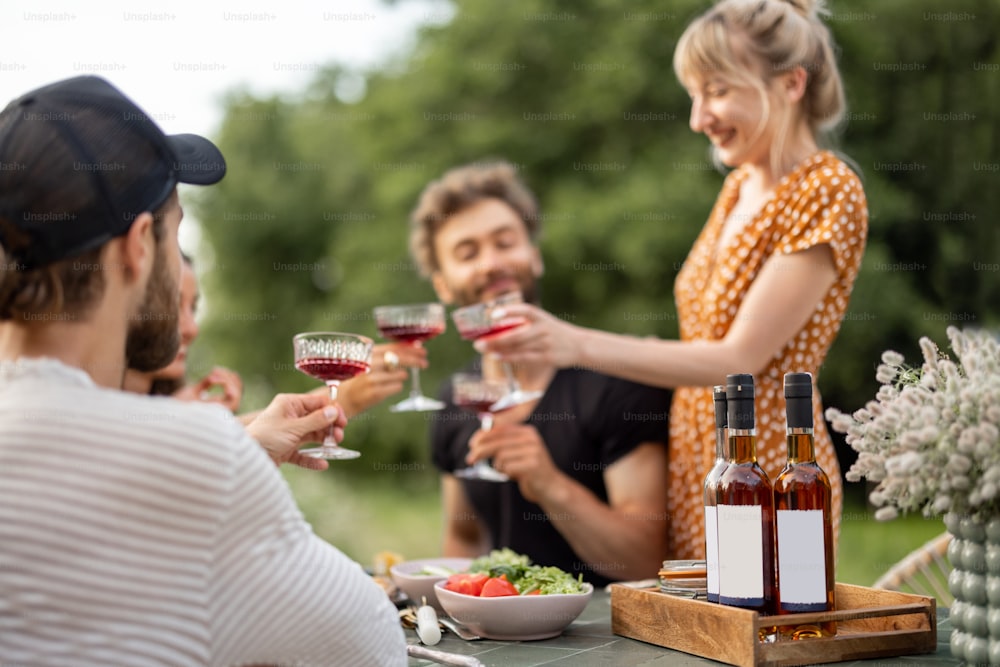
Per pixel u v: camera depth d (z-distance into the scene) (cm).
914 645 116
